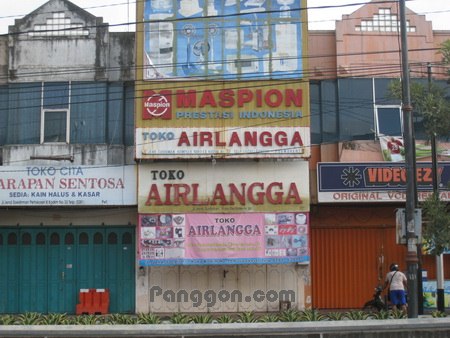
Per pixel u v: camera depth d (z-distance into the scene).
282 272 22.97
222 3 22.33
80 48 23.38
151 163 22.19
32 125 23.02
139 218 22.02
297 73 22.16
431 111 15.88
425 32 23.98
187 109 21.91
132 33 23.67
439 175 22.39
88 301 22.61
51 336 12.55
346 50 23.80
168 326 12.63
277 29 22.31
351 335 12.66
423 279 23.34
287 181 22.25
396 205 23.55
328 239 23.70
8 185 22.28
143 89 21.92
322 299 23.42
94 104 23.17
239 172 22.25
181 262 21.80
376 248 23.75
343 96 23.62
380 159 23.30
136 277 23.03
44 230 23.30
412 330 12.85
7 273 23.08
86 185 22.34
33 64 23.27
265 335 12.58
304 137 21.92
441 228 15.97
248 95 22.02
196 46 22.16
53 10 23.44
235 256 21.89
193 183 22.14
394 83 17.08
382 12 23.97
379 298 21.48
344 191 22.31
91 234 23.31
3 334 12.53
